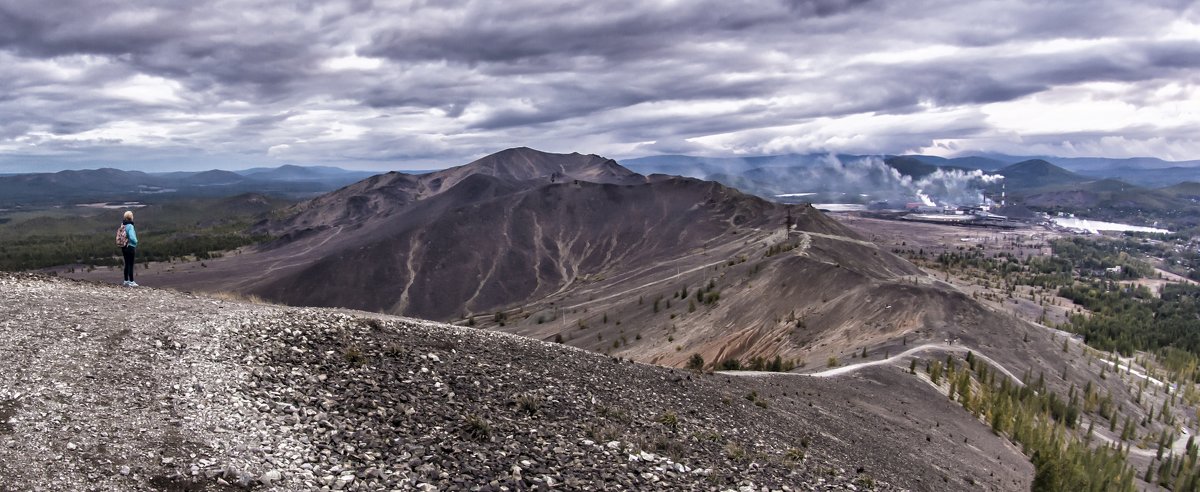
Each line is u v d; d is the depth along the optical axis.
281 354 24.14
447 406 23.55
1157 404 169.75
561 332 199.12
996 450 76.81
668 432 28.19
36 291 26.84
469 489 18.34
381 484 17.61
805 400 55.12
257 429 18.80
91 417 17.47
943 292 159.00
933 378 102.19
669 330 171.88
